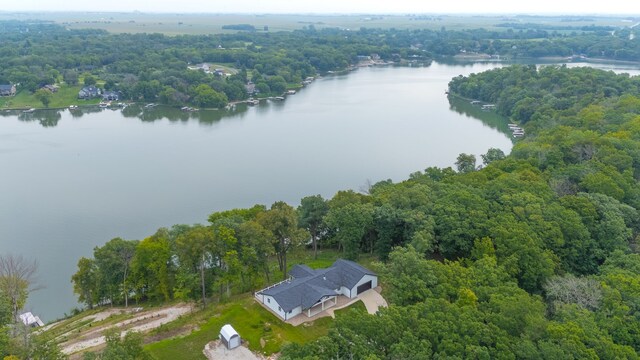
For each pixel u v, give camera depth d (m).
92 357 52.94
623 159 113.69
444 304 57.78
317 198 102.31
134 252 92.31
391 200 93.44
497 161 132.38
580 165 112.06
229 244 78.81
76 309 94.06
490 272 67.62
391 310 56.84
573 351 50.50
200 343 67.44
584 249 81.88
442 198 92.25
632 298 62.00
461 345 50.94
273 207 93.62
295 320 71.94
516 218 84.88
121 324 77.94
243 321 71.75
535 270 72.00
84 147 193.12
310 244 107.81
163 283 87.94
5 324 66.25
